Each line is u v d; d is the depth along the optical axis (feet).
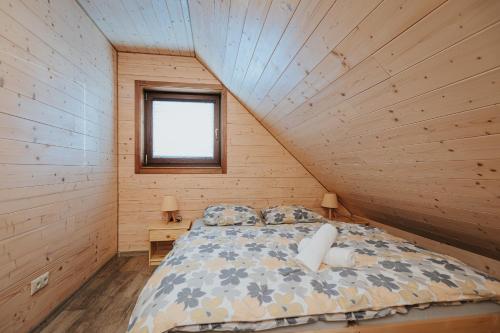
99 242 7.54
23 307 4.43
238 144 9.58
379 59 3.23
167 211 8.75
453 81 2.77
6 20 4.02
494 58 2.31
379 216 8.43
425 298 3.55
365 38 3.11
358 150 5.57
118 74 8.86
